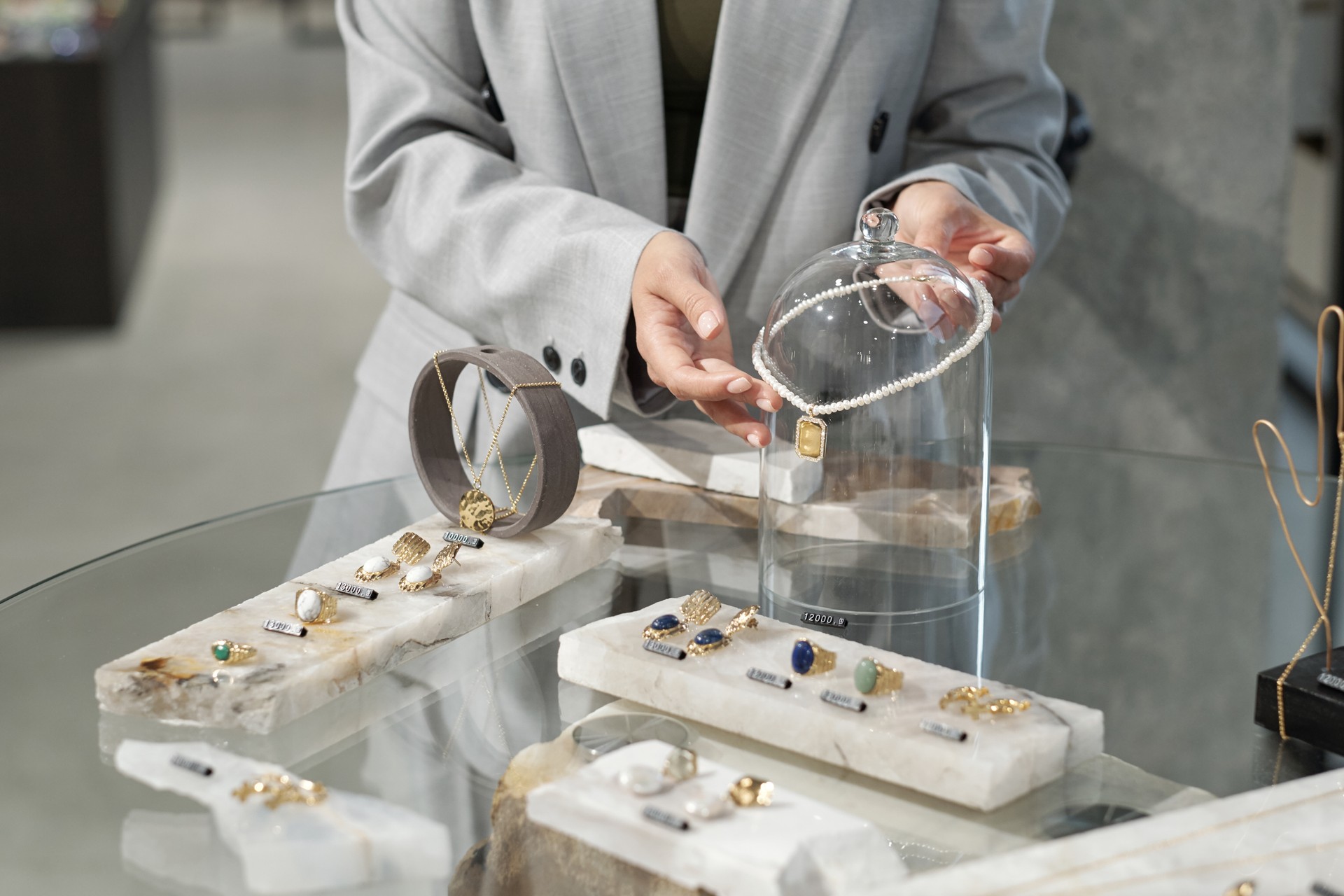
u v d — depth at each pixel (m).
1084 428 2.41
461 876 1.05
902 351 1.27
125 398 4.66
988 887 1.03
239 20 15.16
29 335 5.36
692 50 1.57
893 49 1.56
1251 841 1.06
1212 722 1.16
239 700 1.16
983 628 1.26
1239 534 1.41
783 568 1.30
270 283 6.03
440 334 1.64
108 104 5.30
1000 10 1.63
